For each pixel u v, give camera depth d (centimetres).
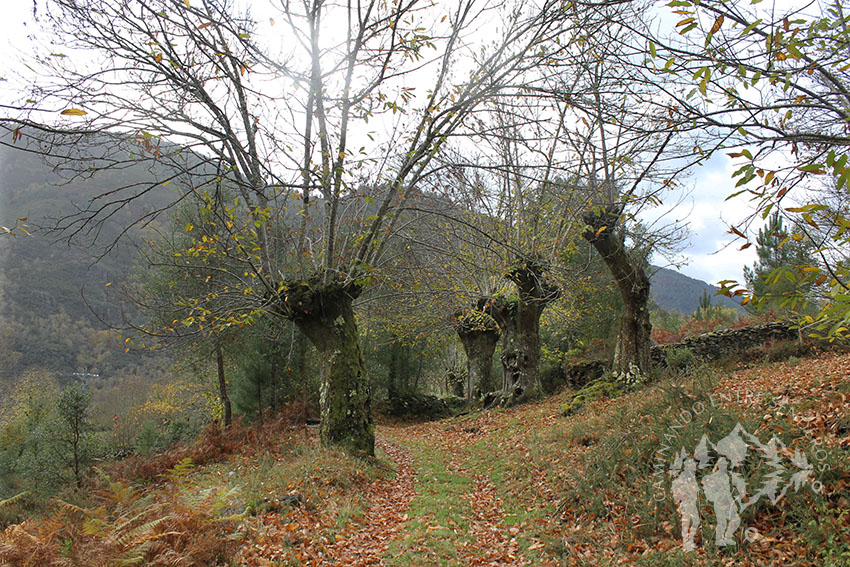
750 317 2088
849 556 382
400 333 2330
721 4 325
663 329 2595
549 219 1579
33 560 402
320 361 1110
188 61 881
